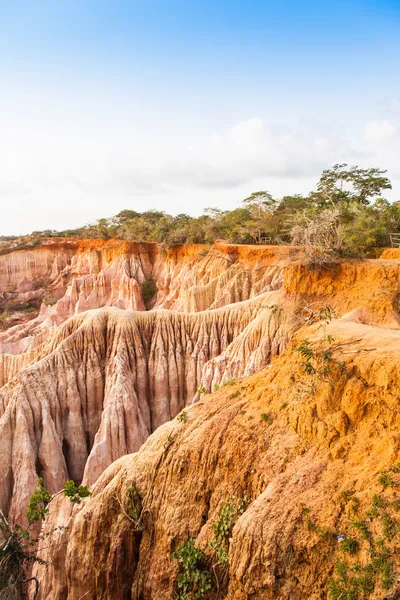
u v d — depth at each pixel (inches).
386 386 424.8
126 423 1197.1
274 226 2377.0
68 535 669.9
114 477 627.2
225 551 433.7
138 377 1353.3
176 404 1386.6
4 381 1616.6
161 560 494.3
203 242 2684.5
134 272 2837.1
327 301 1151.0
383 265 1119.0
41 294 3331.7
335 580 338.3
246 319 1376.7
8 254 3563.0
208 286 1969.7
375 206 2223.2
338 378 466.9
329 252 1206.9
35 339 1948.8
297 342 587.2
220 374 1245.1
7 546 492.7
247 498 454.6
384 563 325.1
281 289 1290.6
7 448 1120.8
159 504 533.6
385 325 977.5
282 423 490.3
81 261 3356.3
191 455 529.7
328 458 425.7
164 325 1432.1
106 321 1405.0
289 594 357.7
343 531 361.4
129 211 4192.9
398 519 342.0
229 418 536.7
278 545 377.7
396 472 370.0
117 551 539.8
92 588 570.9
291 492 410.9
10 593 458.3
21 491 1061.1
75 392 1286.9
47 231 4653.1
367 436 416.2
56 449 1165.1
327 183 2482.8
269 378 567.8
